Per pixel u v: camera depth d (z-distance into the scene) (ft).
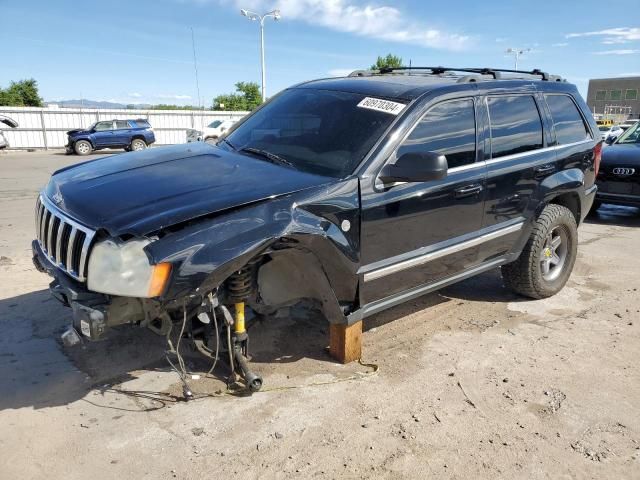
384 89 12.84
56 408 10.27
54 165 61.16
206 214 8.95
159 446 9.23
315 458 9.04
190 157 12.02
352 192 10.62
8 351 12.33
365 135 11.54
